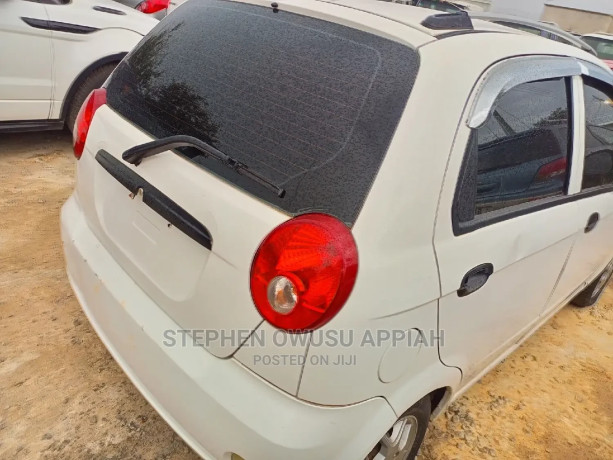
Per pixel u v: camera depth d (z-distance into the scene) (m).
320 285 1.26
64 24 3.94
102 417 2.04
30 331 2.37
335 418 1.39
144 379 1.61
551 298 2.56
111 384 2.19
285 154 1.42
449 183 1.46
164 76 1.79
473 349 1.93
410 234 1.37
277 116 1.49
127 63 2.01
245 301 1.35
